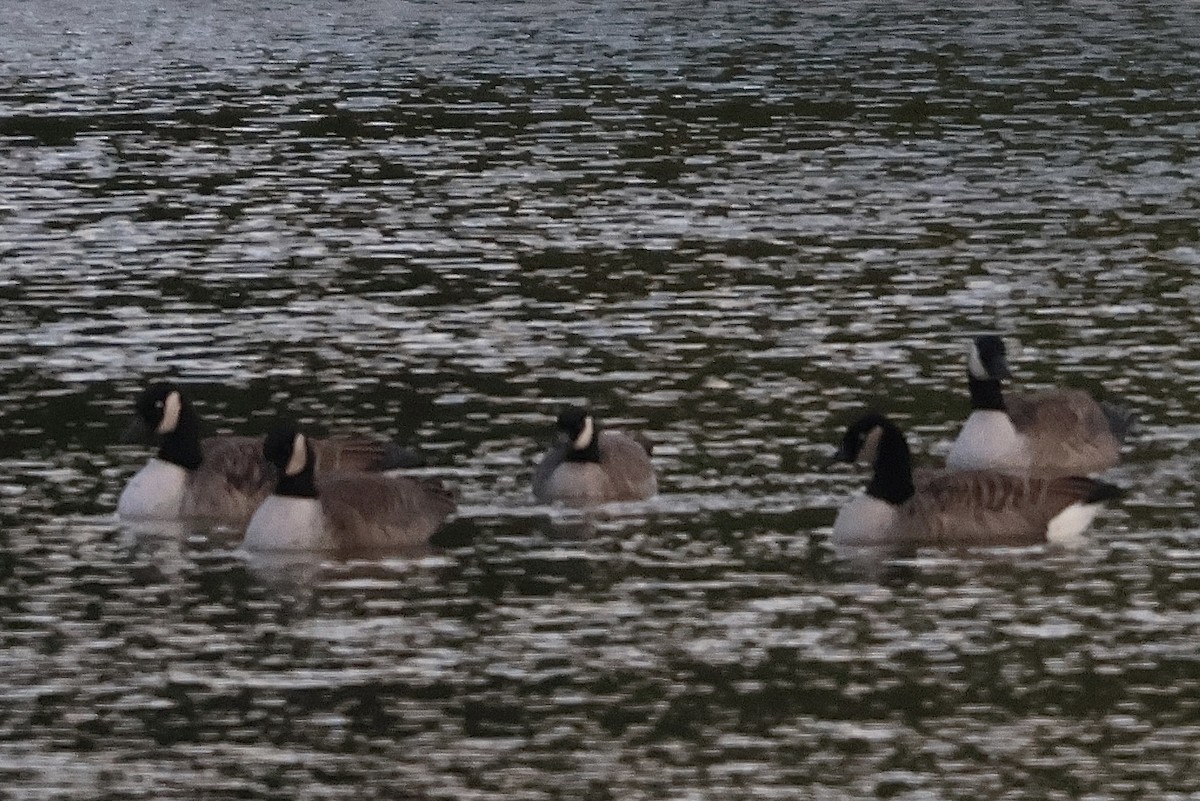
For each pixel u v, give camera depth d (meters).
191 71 59.41
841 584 24.20
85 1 74.12
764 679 21.48
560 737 20.20
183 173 46.72
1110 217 41.94
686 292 36.94
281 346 33.91
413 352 33.53
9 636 22.84
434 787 19.19
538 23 67.50
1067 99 53.91
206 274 38.41
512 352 33.50
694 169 46.56
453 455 28.77
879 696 21.08
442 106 53.75
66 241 40.81
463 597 23.91
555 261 39.12
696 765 19.59
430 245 40.38
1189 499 27.14
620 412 30.47
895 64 59.09
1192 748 19.88
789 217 42.22
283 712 20.83
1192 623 22.89
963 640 22.47
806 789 19.11
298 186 45.41
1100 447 28.72
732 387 31.62
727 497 27.22
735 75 57.56
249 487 27.02
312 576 24.70
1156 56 59.94
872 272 38.03
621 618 23.17
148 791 19.17
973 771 19.44
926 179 45.38
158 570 24.95
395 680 21.58
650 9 70.44
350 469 27.50
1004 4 71.25
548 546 25.56
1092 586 24.08
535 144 49.28
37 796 19.09
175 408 27.02
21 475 28.28
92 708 20.97
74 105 54.50
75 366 32.84
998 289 36.91
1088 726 20.34
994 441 28.30
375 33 65.94
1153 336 34.09
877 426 25.66
